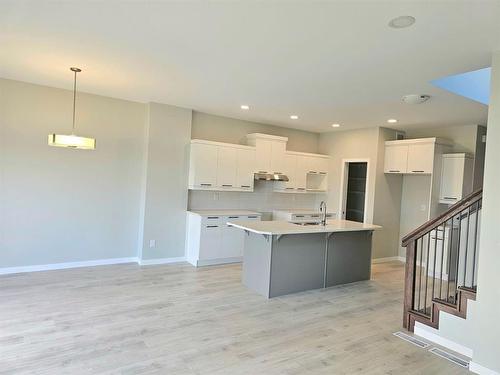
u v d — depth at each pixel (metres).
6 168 4.61
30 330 3.16
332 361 2.88
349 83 3.94
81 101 5.09
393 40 2.72
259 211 7.02
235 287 4.71
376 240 6.59
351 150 7.03
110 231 5.45
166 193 5.73
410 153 6.18
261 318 3.71
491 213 2.77
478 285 2.84
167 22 2.60
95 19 2.61
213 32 2.74
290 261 4.57
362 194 7.10
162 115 5.61
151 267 5.47
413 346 3.21
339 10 2.29
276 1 2.21
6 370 2.51
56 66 3.85
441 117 5.45
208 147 5.87
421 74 3.50
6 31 2.90
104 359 2.73
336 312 4.00
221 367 2.70
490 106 2.80
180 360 2.77
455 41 2.68
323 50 3.01
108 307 3.79
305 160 7.14
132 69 3.82
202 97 5.00
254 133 6.58
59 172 4.98
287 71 3.63
